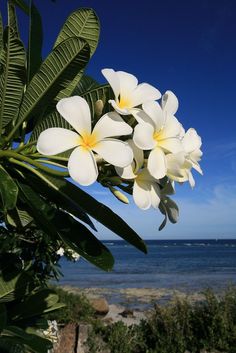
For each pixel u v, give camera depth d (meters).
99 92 0.32
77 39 0.30
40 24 0.35
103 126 0.29
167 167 0.31
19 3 0.40
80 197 0.30
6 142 0.33
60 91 0.33
